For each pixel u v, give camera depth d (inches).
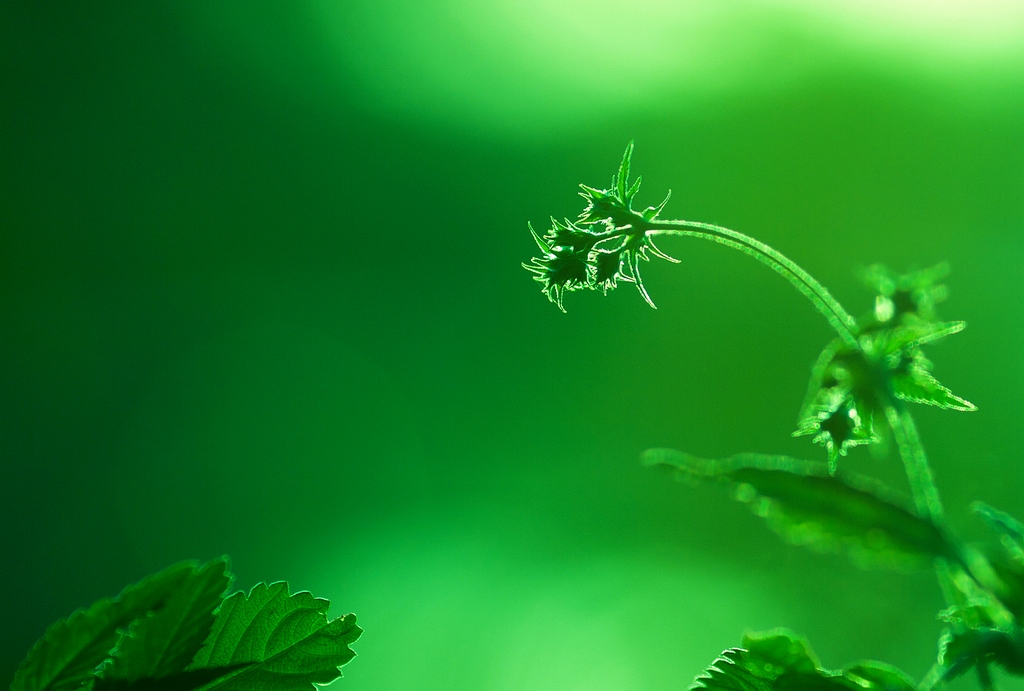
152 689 19.6
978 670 20.0
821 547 20.6
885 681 20.1
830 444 20.7
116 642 19.6
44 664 19.5
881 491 20.6
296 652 19.8
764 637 20.2
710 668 20.2
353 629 19.9
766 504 20.7
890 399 20.7
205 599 19.8
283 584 20.0
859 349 20.8
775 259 20.8
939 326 20.7
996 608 20.4
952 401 20.6
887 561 20.5
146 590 19.7
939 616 20.5
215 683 19.7
